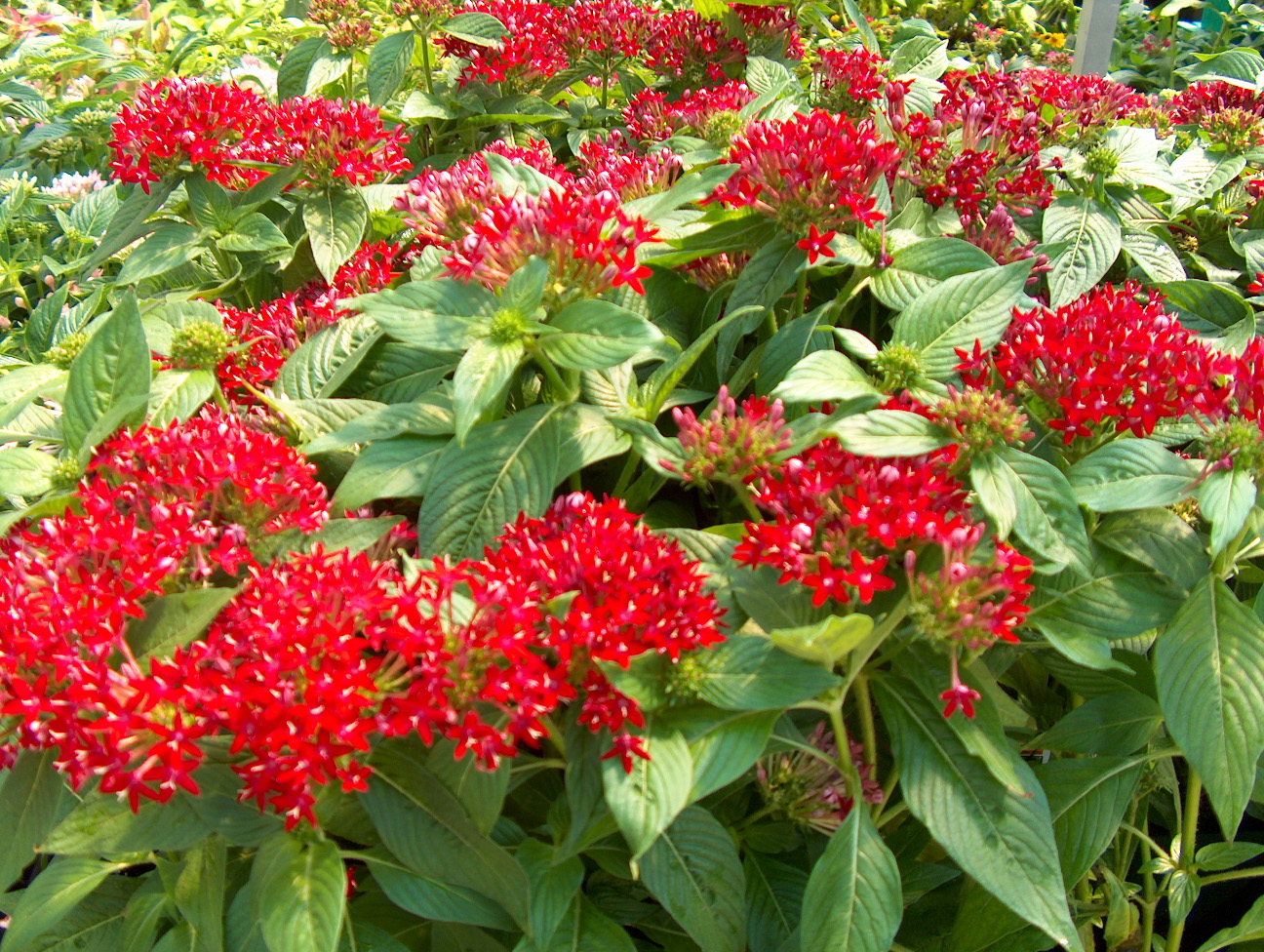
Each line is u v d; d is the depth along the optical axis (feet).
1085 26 3.53
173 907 1.61
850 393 1.53
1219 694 1.51
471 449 1.62
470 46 2.86
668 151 2.03
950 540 1.40
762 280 1.84
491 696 1.33
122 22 4.54
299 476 1.63
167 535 1.48
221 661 1.31
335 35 2.93
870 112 2.61
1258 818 2.15
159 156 2.20
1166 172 2.34
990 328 1.66
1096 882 2.04
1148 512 1.62
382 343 1.91
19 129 4.19
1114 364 1.56
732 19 2.90
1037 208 2.37
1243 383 1.52
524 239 1.57
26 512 1.60
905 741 1.53
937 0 5.15
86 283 2.87
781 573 1.51
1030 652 1.89
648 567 1.41
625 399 1.73
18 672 1.37
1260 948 1.92
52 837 1.37
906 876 1.78
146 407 1.68
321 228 2.25
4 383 1.90
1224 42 5.55
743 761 1.39
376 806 1.44
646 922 1.66
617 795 1.33
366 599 1.36
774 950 1.62
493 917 1.48
